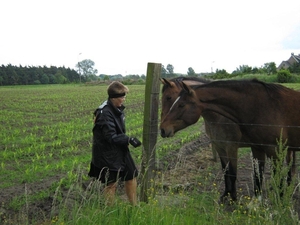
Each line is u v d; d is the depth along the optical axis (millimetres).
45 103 24891
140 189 5156
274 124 5109
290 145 5355
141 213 4160
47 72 100938
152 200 4508
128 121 15586
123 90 4723
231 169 5809
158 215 4105
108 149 4672
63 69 108312
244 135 5453
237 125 5621
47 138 11758
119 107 4824
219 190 6395
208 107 5301
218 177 7227
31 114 18359
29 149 9648
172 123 5129
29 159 9039
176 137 11344
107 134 4547
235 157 5793
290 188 3809
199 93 5246
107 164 4656
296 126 5129
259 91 5262
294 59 88625
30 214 5367
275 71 48188
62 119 16750
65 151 9641
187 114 5148
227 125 5668
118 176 4617
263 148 5332
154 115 5188
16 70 88375
